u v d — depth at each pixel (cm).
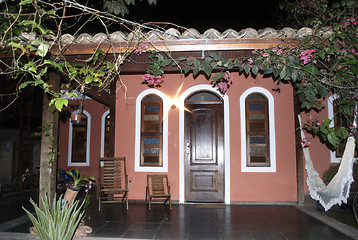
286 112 597
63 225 310
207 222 449
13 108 883
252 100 609
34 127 977
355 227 436
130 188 609
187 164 608
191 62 388
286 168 587
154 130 623
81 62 417
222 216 486
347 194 430
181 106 615
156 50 388
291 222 449
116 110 633
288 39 365
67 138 927
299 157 572
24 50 297
